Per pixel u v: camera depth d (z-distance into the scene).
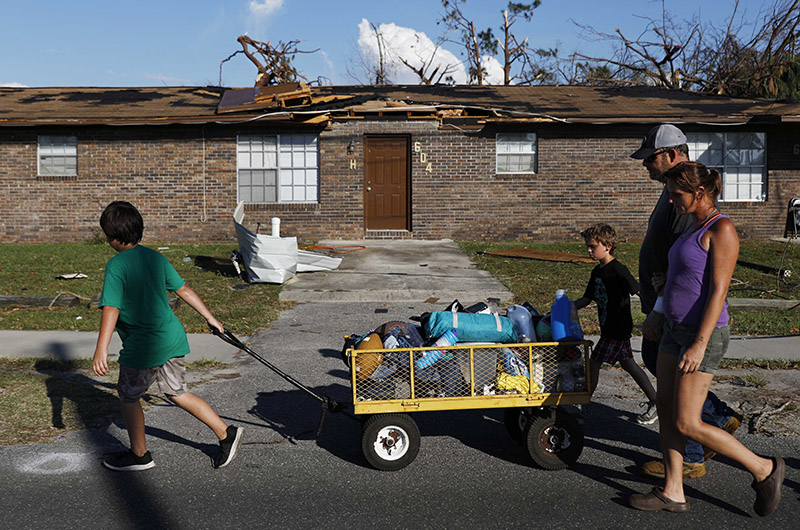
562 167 17.81
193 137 17.59
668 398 3.98
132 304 4.29
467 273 12.91
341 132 17.67
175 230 17.75
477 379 4.59
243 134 17.64
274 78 23.86
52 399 6.00
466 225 17.95
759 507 3.83
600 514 3.99
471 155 17.81
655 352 4.97
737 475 4.56
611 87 22.08
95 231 17.73
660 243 4.53
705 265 3.73
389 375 4.57
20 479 4.42
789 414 5.75
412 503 4.13
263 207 17.67
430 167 17.81
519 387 4.56
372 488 4.35
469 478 4.50
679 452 4.01
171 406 5.97
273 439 5.21
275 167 17.73
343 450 5.00
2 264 13.65
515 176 17.83
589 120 17.22
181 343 4.46
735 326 9.05
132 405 4.44
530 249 16.09
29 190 17.66
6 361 7.22
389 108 17.48
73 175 17.67
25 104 18.78
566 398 4.60
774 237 18.08
